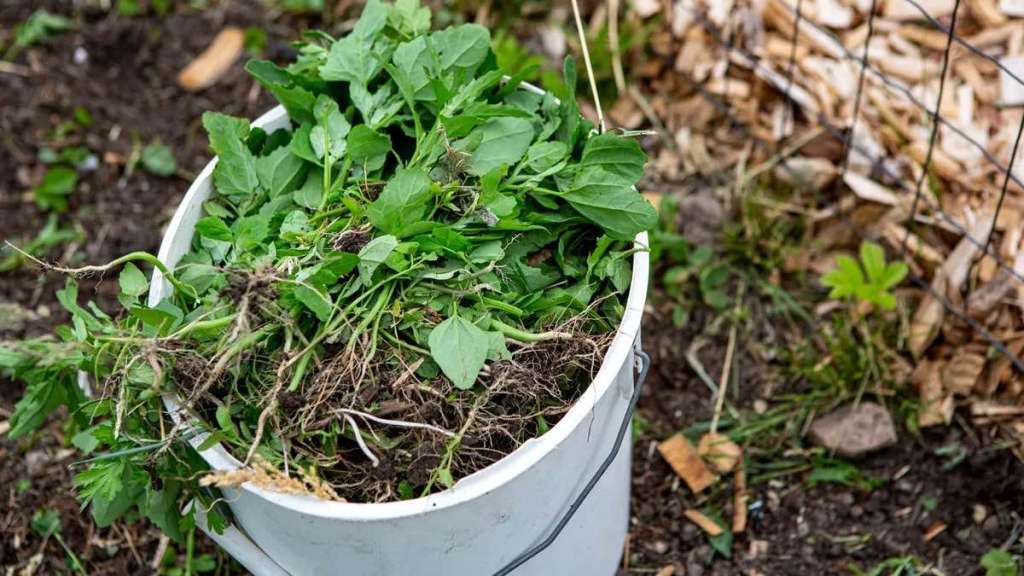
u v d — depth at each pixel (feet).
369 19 4.94
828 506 5.51
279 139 4.94
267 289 4.44
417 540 4.42
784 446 5.63
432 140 4.70
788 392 5.72
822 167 6.05
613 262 4.66
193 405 4.45
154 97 6.43
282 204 4.80
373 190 4.79
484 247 4.64
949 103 6.03
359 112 4.98
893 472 5.55
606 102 6.36
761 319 5.86
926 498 5.49
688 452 5.61
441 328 4.48
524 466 4.36
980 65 6.04
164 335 4.49
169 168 6.24
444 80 4.79
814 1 6.26
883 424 5.57
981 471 5.49
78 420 4.90
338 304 4.52
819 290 5.90
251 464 4.39
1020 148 5.87
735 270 5.94
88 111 6.37
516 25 6.49
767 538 5.49
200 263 4.73
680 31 6.37
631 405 4.69
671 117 6.30
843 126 6.07
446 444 4.44
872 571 5.38
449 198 4.65
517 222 4.60
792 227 6.01
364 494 4.45
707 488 5.57
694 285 5.94
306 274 4.47
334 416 4.45
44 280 5.97
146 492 4.72
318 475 4.46
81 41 6.53
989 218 5.80
